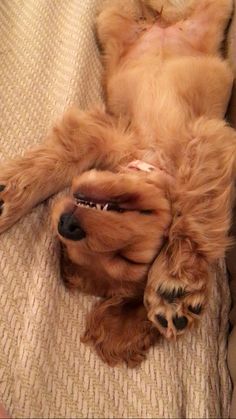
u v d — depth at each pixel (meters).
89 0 0.63
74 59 0.59
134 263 0.44
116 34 0.61
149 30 0.60
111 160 0.52
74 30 0.61
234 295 0.50
